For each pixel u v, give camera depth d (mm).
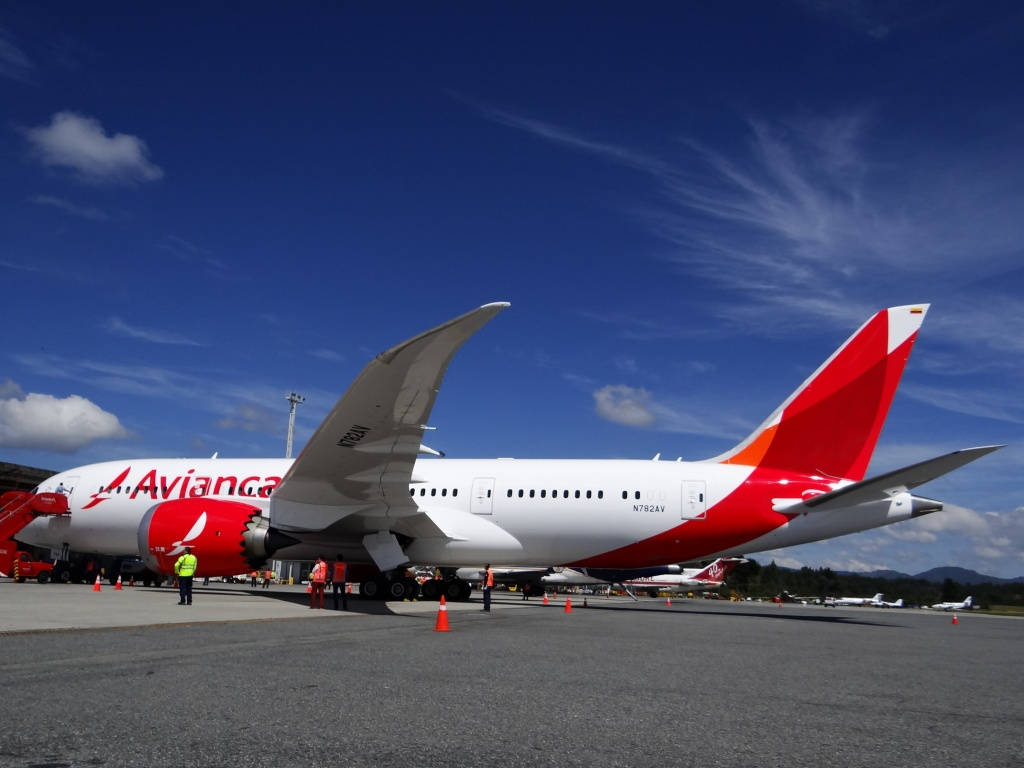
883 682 8875
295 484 19953
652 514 22859
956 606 89750
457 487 24047
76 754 4324
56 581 28203
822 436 22719
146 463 27047
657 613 24812
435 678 7648
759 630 17484
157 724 5137
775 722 6082
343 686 6930
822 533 22297
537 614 19828
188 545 21375
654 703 6730
